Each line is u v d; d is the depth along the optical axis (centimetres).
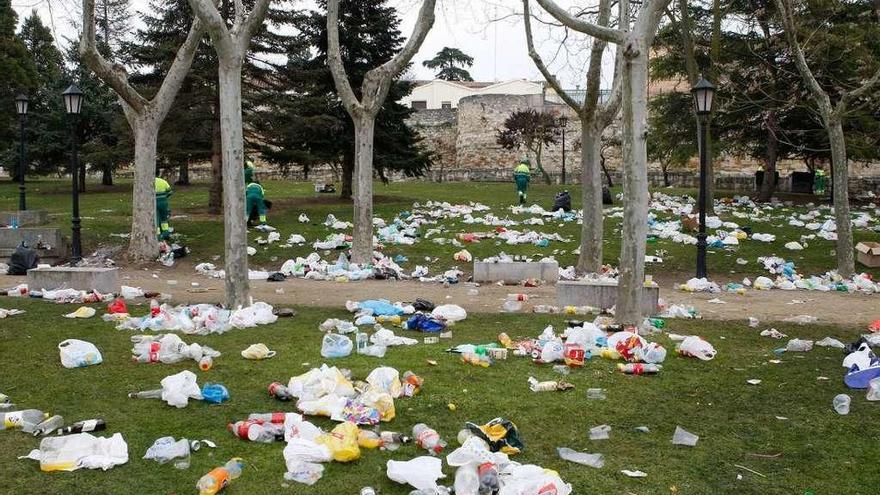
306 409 594
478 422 593
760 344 892
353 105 1498
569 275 1472
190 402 627
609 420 606
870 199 3194
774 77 2506
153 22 2152
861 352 780
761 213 2348
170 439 523
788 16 1473
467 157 5003
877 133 2605
